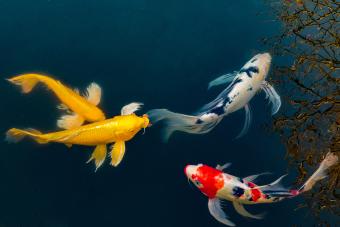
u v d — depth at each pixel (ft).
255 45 10.82
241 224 9.30
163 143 9.78
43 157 9.61
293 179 9.61
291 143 9.51
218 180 9.27
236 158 9.75
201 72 10.50
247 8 11.25
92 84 10.17
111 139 9.59
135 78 10.37
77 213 9.32
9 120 9.86
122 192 9.46
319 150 9.52
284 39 10.67
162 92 10.25
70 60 10.50
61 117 9.87
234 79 10.03
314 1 9.61
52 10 11.05
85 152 9.68
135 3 11.25
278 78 10.13
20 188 9.42
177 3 11.30
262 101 10.24
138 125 9.61
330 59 9.49
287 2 10.10
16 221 9.25
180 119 9.86
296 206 9.48
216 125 9.98
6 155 9.59
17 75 10.24
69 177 9.51
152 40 10.84
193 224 9.32
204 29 11.01
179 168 9.63
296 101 9.57
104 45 10.71
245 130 9.95
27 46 10.58
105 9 11.14
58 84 9.80
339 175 9.18
